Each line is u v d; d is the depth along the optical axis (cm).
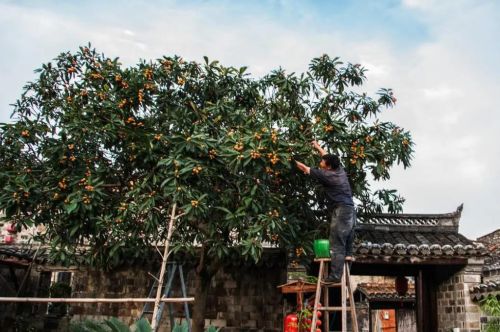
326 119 963
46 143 995
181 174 880
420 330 1302
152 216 930
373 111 1088
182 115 1003
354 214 717
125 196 988
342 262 684
